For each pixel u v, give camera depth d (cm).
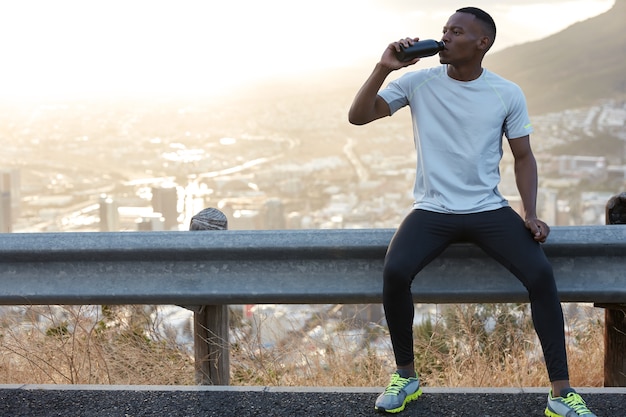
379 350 343
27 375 321
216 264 249
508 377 319
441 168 242
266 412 239
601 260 242
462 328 352
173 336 347
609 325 272
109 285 252
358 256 246
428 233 236
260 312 344
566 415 219
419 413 234
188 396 256
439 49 238
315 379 322
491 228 234
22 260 253
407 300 232
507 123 244
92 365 326
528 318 366
